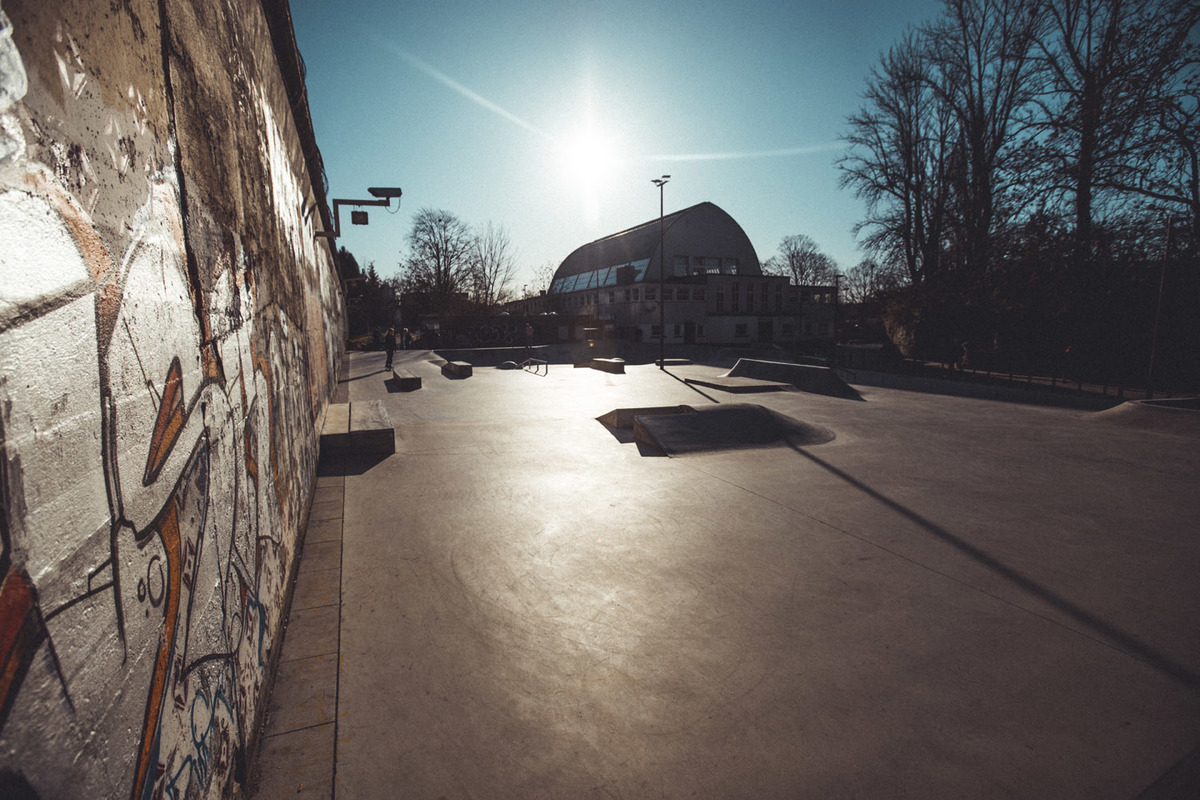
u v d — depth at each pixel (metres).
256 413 2.75
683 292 45.09
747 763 2.29
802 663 2.96
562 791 2.15
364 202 11.00
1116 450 7.74
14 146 0.86
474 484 6.06
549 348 33.22
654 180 24.23
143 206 1.42
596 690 2.73
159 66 1.61
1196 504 5.49
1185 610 3.49
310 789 2.11
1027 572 4.03
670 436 8.02
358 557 4.23
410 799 2.09
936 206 24.86
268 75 4.02
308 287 6.89
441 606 3.52
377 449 7.18
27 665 0.83
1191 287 14.17
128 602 1.20
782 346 42.56
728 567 4.11
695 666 2.93
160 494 1.42
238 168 2.70
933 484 6.21
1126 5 16.75
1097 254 16.08
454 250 49.97
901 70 25.22
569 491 5.89
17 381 0.84
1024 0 20.09
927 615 3.44
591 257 62.00
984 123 22.78
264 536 2.77
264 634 2.62
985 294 19.34
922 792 2.15
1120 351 15.61
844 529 4.87
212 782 1.73
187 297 1.73
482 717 2.54
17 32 0.89
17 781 0.79
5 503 0.80
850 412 10.99
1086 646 3.12
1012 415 10.63
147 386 1.37
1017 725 2.51
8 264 0.83
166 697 1.39
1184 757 2.31
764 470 6.80
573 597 3.65
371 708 2.58
